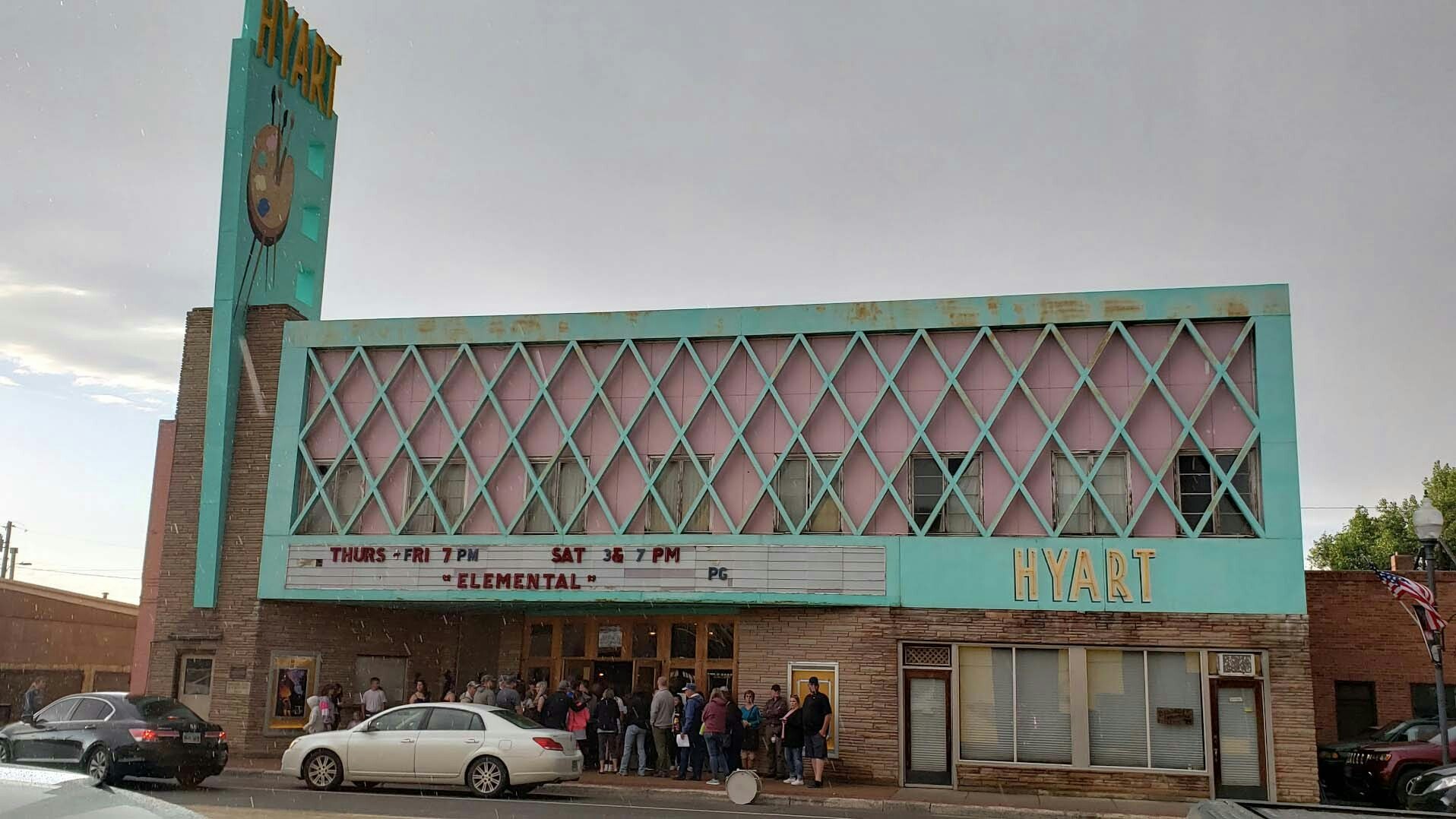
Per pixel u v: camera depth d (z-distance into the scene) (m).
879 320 24.91
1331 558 62.38
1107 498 23.59
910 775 23.27
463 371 26.98
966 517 24.03
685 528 25.03
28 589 44.81
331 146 33.00
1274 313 23.34
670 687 27.23
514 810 17.53
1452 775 16.38
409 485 26.72
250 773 23.02
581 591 25.14
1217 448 23.31
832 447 24.83
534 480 25.89
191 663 27.03
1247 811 4.78
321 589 26.41
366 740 19.98
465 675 28.97
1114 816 19.80
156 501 40.25
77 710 19.47
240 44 29.23
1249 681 22.42
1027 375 24.28
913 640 23.66
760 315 25.48
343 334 27.58
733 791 20.25
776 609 24.64
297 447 27.28
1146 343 23.97
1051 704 23.08
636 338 26.08
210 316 28.62
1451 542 52.91
